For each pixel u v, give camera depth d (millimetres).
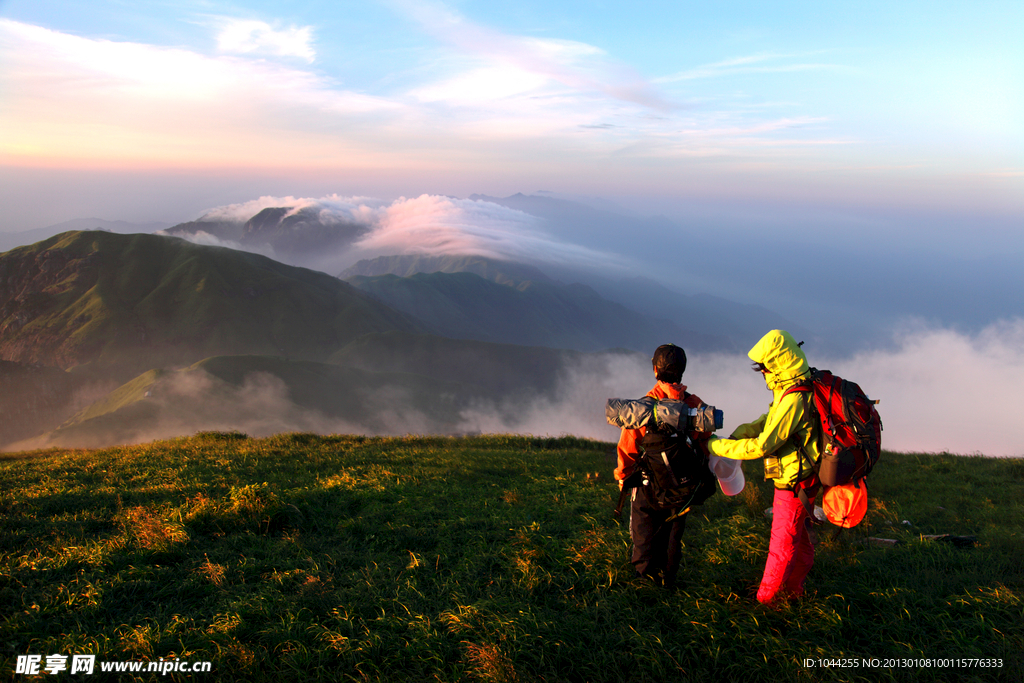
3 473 10672
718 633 3945
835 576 5086
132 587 4688
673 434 4176
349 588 4738
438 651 3723
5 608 4316
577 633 3945
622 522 6664
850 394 3908
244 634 3988
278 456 11820
